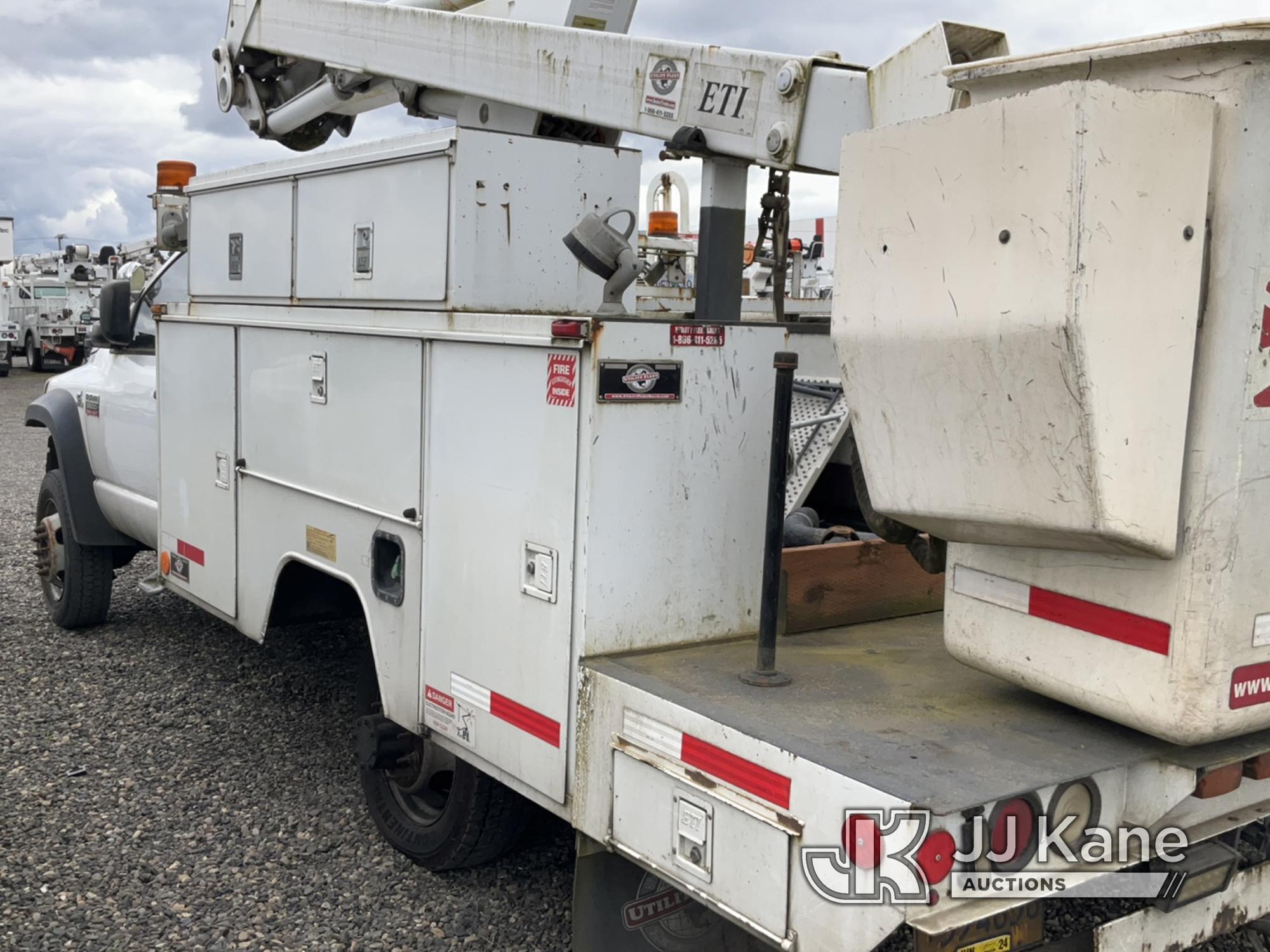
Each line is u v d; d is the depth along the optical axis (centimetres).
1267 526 198
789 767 207
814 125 277
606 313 286
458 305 313
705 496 272
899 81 254
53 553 612
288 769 435
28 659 564
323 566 362
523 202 324
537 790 273
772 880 210
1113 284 179
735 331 273
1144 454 187
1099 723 227
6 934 317
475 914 333
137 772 431
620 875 266
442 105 425
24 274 2947
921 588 310
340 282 362
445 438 300
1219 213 189
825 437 327
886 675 255
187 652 577
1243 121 186
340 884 349
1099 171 175
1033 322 182
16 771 429
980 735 219
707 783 225
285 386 381
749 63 291
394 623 328
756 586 285
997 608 228
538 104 352
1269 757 219
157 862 361
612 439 256
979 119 190
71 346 2678
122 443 539
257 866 360
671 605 270
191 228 463
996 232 188
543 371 266
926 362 205
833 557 291
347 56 427
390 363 323
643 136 321
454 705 303
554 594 265
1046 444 188
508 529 279
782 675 252
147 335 550
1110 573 206
